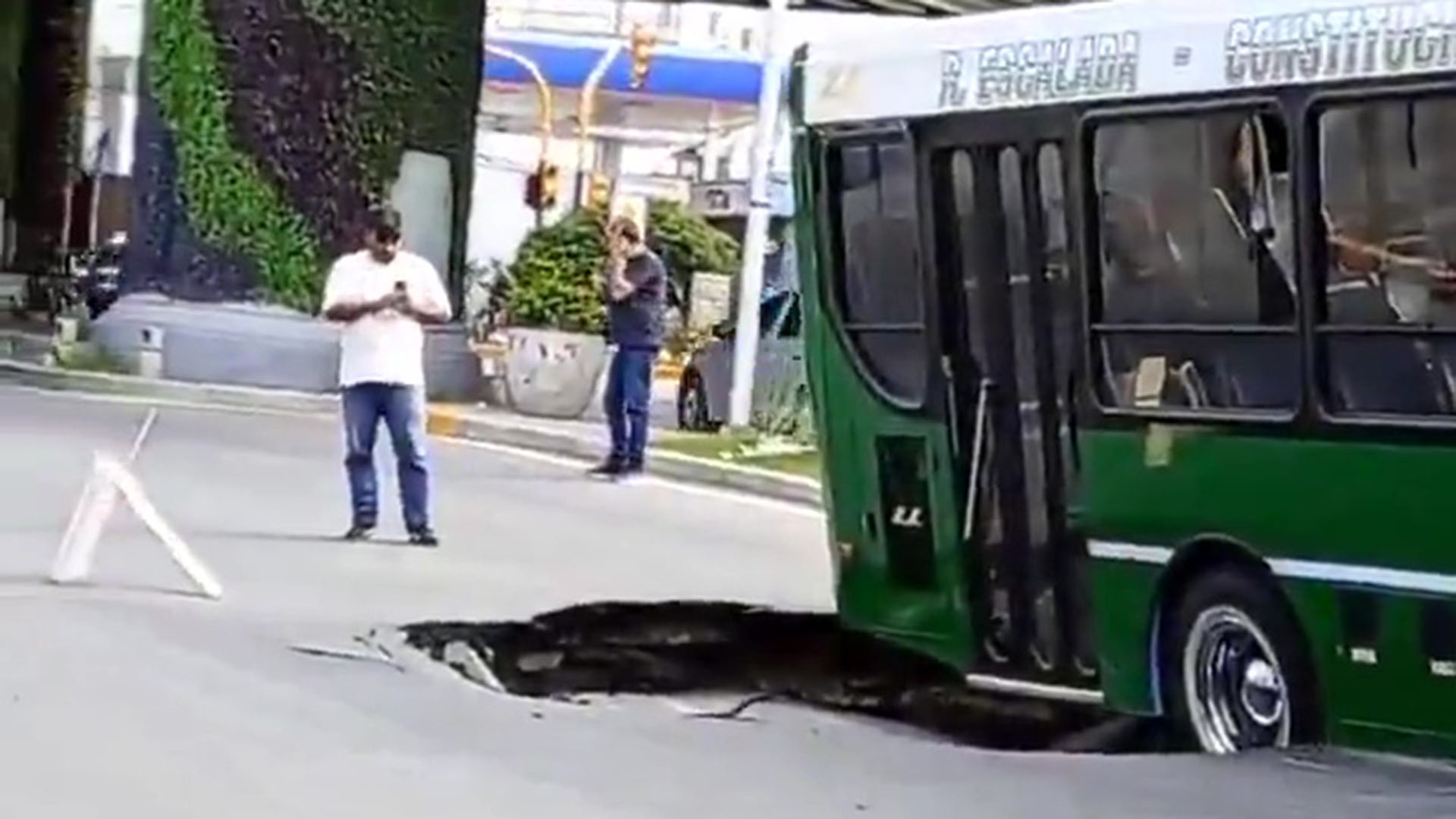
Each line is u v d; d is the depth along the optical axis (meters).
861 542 17.12
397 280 22.56
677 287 44.91
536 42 77.12
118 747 13.25
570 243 39.94
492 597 19.48
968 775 13.73
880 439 16.84
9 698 14.33
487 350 41.91
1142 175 14.47
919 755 14.54
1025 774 13.72
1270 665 13.75
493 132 77.31
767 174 37.41
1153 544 14.43
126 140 46.66
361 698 15.16
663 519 26.70
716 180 65.50
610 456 31.00
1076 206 14.93
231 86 42.47
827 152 17.17
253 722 14.16
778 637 19.06
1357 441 13.06
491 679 17.20
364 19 42.56
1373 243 13.02
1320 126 13.29
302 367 41.56
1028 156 15.36
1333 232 13.23
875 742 15.20
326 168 42.59
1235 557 13.89
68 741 13.30
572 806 12.46
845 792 13.16
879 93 16.61
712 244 45.78
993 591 15.96
